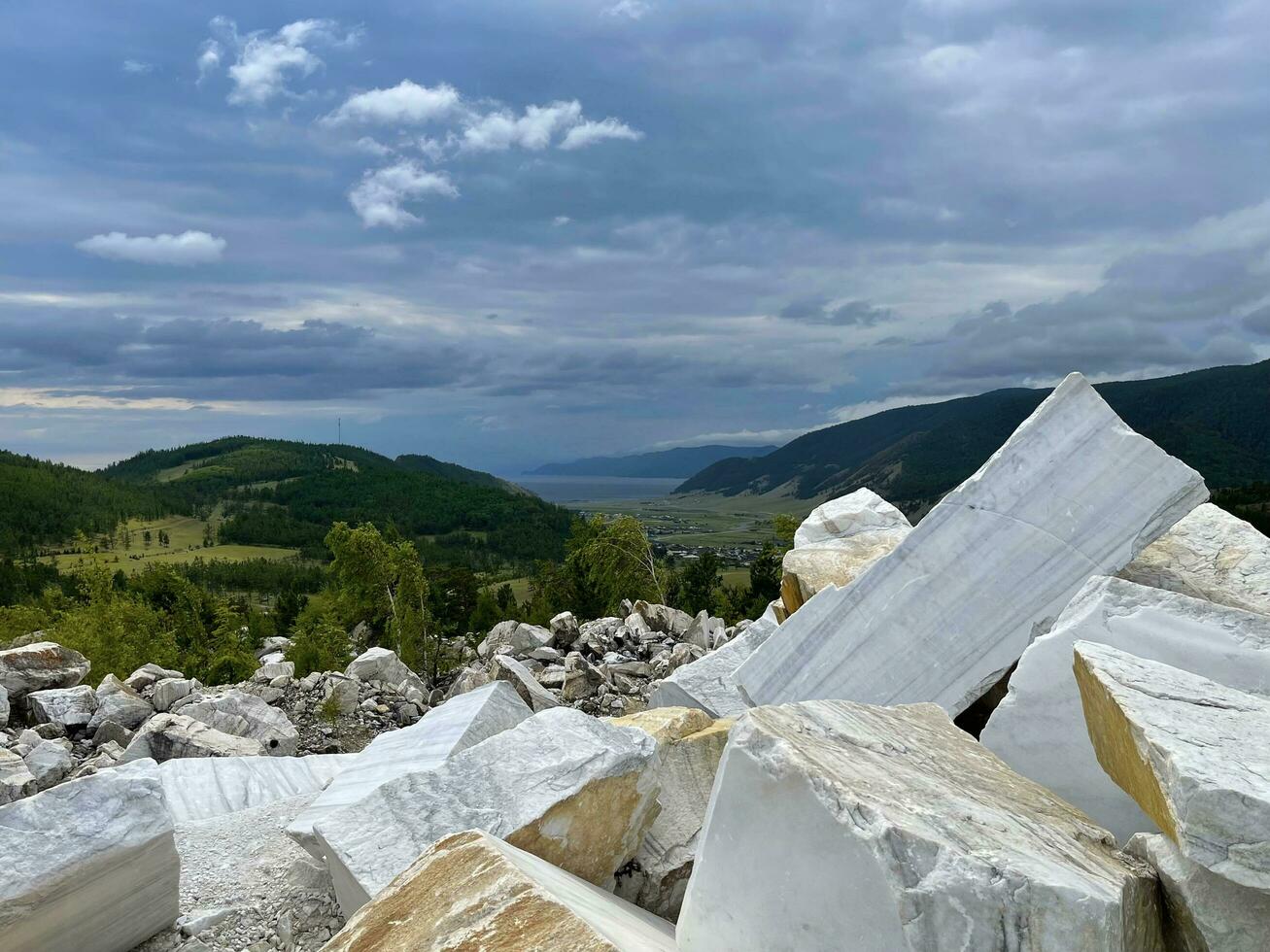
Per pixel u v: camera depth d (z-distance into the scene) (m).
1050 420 8.00
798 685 8.69
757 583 46.44
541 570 49.09
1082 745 5.98
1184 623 5.96
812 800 3.58
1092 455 7.78
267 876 6.86
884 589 8.41
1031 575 7.83
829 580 10.24
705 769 7.09
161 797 5.84
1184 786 3.40
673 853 6.32
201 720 14.91
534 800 5.68
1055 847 3.88
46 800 5.51
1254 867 3.25
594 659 21.11
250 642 29.92
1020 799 4.62
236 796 9.59
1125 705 4.17
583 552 44.12
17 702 15.53
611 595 43.19
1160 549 8.51
